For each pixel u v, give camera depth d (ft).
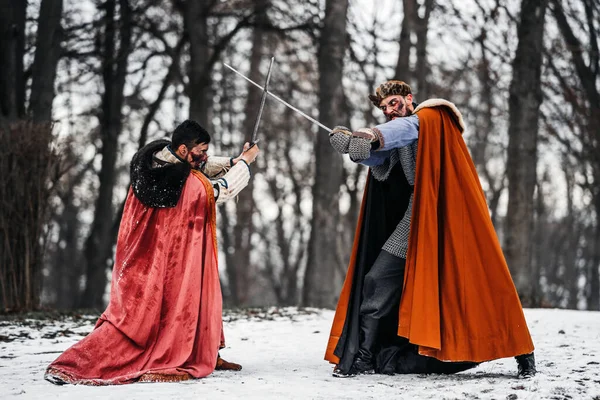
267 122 107.86
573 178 125.70
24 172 43.01
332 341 19.66
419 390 17.22
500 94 92.22
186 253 18.93
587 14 74.74
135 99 90.27
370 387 17.66
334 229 72.18
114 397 15.96
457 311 18.44
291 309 43.55
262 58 101.81
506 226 65.46
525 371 18.67
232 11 78.13
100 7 74.64
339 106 72.43
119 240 19.10
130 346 18.31
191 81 74.54
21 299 43.04
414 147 19.43
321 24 74.18
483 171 126.21
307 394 16.69
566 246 163.84
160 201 18.78
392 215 20.31
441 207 18.97
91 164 104.88
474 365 19.76
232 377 18.92
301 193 129.29
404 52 78.28
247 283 117.50
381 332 20.29
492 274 18.47
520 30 65.92
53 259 136.46
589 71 76.69
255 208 130.82
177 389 16.96
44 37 59.98
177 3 76.69
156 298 18.58
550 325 31.60
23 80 58.39
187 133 19.21
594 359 21.67
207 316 19.03
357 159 18.69
